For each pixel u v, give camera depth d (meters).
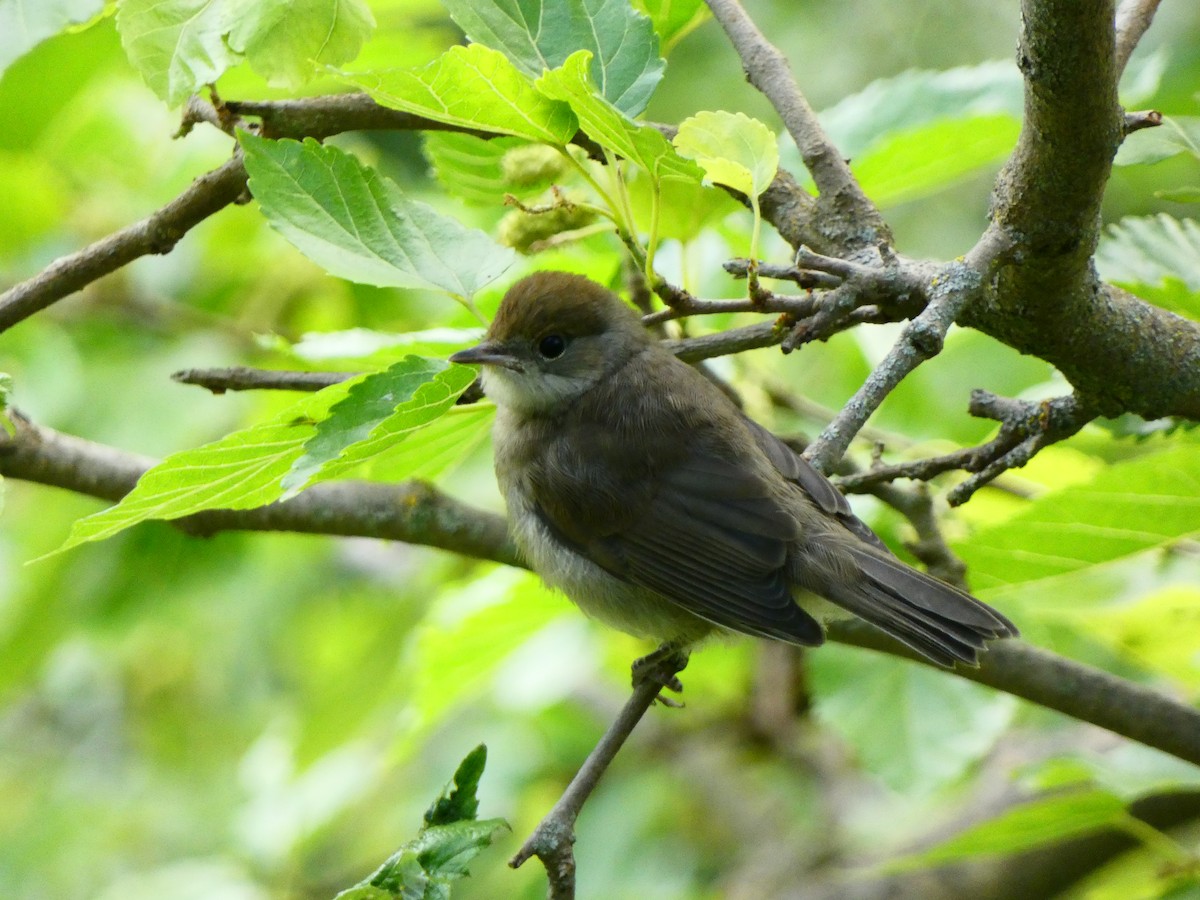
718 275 10.39
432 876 5.78
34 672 13.66
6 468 8.70
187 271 13.32
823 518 8.52
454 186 8.41
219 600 14.09
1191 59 13.90
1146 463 6.91
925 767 9.59
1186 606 8.74
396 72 6.35
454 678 10.63
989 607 7.71
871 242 7.59
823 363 11.71
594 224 8.20
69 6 6.95
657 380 9.04
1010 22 16.69
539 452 9.01
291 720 13.73
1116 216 15.10
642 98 7.23
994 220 6.80
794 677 13.38
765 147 6.73
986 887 12.25
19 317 7.79
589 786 6.60
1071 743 11.68
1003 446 7.75
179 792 16.25
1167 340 7.26
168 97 6.80
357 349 8.48
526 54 7.27
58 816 16.17
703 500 8.59
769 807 13.80
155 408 12.59
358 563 14.91
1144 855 10.34
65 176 12.73
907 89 9.97
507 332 8.94
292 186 7.05
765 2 17.02
